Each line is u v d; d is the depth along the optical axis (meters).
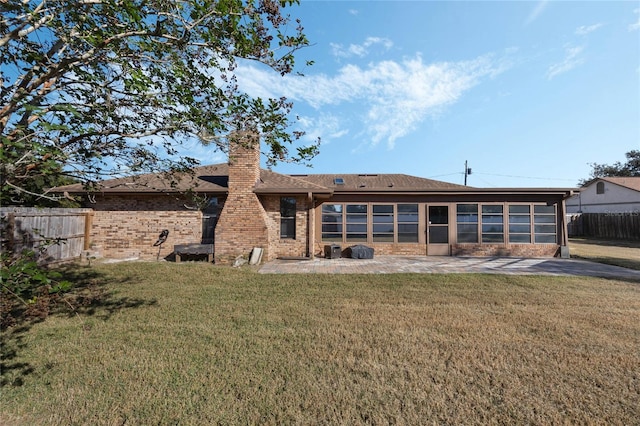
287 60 3.36
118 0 2.53
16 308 4.65
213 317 4.67
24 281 2.12
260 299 5.70
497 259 11.51
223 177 12.66
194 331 4.09
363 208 12.91
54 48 2.74
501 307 5.23
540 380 2.90
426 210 12.88
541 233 12.66
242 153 10.16
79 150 3.07
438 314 4.84
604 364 3.21
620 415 2.41
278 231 11.95
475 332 4.07
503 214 12.77
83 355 3.38
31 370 3.04
